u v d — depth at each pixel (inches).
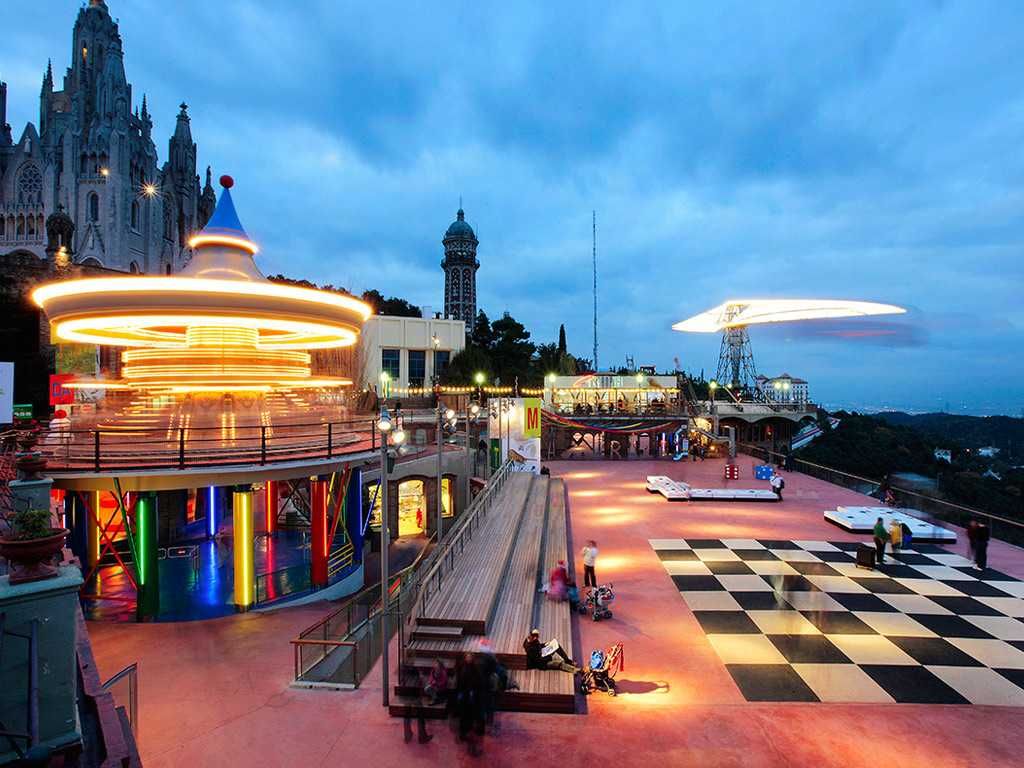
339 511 850.8
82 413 941.8
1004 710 406.6
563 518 952.9
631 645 507.2
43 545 221.3
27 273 1876.2
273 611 703.7
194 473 677.9
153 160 5413.4
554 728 381.7
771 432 2728.8
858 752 357.7
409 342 2367.1
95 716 259.8
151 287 707.4
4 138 5324.8
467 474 1175.6
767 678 449.1
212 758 365.1
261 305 746.8
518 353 3476.9
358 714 410.9
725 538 858.8
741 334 2906.0
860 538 858.1
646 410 1952.5
